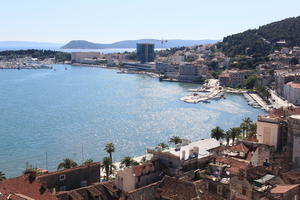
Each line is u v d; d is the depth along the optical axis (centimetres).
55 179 10012
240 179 8325
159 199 9338
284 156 11306
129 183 10219
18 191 8275
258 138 13038
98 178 11056
